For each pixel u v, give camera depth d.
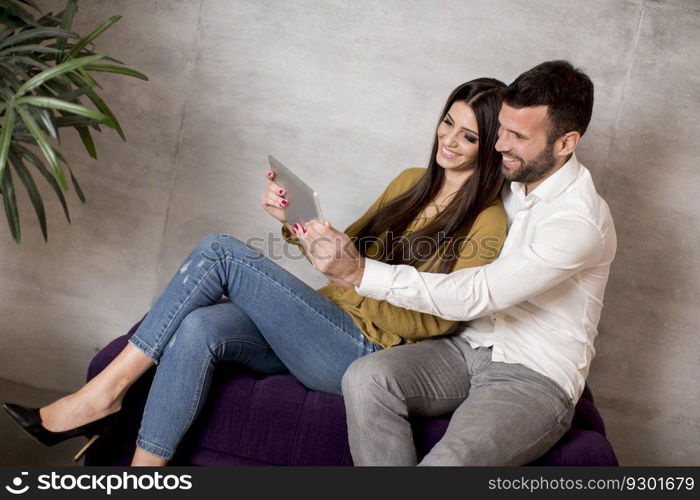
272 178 2.25
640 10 2.90
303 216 2.04
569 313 2.08
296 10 2.96
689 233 3.01
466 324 2.20
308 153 3.02
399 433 1.92
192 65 3.00
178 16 2.98
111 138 3.06
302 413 2.08
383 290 1.91
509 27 2.91
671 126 2.95
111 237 3.12
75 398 2.02
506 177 2.08
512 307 2.10
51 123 2.03
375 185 3.03
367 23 2.94
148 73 3.01
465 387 2.11
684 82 2.93
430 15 2.92
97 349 3.20
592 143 2.96
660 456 3.14
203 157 3.06
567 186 2.04
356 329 2.14
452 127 2.18
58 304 3.18
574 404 2.05
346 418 2.07
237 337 2.07
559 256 1.92
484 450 1.81
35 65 2.12
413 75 2.96
